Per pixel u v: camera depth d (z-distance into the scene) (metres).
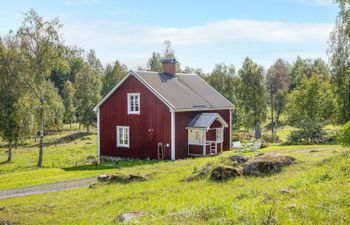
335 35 39.22
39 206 15.69
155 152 34.81
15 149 56.41
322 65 88.88
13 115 43.56
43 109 40.62
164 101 33.97
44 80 40.69
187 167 21.42
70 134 72.94
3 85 42.97
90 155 44.31
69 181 23.08
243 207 9.93
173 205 12.33
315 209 8.88
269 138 46.84
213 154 34.97
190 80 41.53
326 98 43.38
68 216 13.70
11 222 13.59
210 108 37.25
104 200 15.48
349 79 38.84
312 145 35.19
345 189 10.66
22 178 25.78
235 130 65.50
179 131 34.34
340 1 38.50
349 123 20.27
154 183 17.70
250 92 60.75
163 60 40.44
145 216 10.99
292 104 45.84
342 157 17.20
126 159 36.62
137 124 35.97
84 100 76.88
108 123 38.00
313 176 13.74
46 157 46.00
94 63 124.94
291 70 92.31
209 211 10.04
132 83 36.31
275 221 8.28
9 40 43.25
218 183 15.91
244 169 17.25
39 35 38.53
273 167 17.11
